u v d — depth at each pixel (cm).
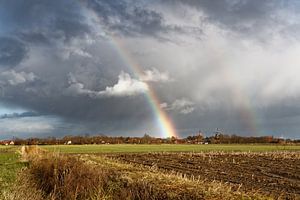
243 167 4803
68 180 2412
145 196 1969
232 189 2292
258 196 1894
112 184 2350
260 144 16162
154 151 9125
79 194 2283
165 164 5159
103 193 2197
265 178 3566
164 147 12200
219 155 7238
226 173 4000
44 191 2500
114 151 9169
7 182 2836
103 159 4791
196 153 7944
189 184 2086
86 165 2867
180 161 5769
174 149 10419
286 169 4566
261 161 5844
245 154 7544
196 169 4447
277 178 3581
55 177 2609
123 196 2073
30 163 4194
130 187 2178
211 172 4094
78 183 2341
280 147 12194
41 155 4653
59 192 2358
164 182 2156
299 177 3703
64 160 3059
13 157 6034
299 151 9125
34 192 2411
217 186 2045
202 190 1906
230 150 9681
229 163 5431
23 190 2428
